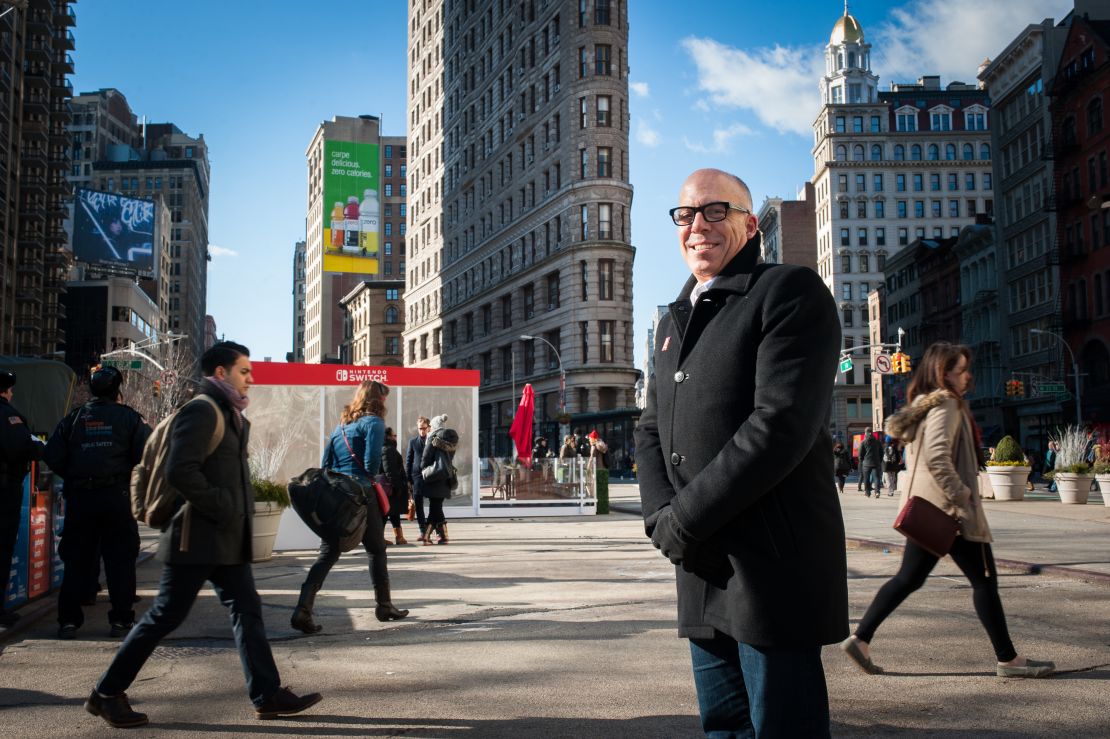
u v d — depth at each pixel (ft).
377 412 23.11
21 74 221.66
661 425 8.05
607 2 185.57
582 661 17.33
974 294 201.05
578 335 181.78
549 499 64.85
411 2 301.84
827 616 7.18
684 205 8.45
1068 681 15.25
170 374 186.39
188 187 562.66
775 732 7.08
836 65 357.41
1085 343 150.30
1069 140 154.51
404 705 14.49
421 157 290.56
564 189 186.29
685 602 7.93
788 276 7.40
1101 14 161.48
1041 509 60.39
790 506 7.22
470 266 243.81
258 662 13.84
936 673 15.98
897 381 250.16
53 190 247.50
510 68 218.38
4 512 20.93
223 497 13.79
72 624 20.89
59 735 13.23
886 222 321.93
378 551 22.21
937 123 324.80
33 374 38.17
